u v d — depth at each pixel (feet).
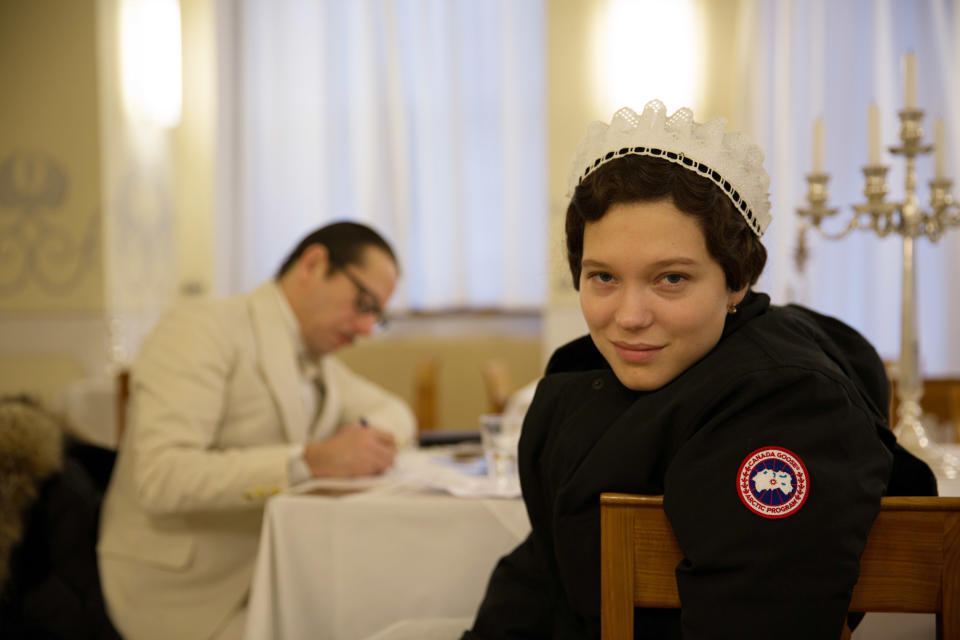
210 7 15.14
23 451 4.66
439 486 4.34
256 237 15.11
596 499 2.65
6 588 4.59
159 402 4.85
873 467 2.31
